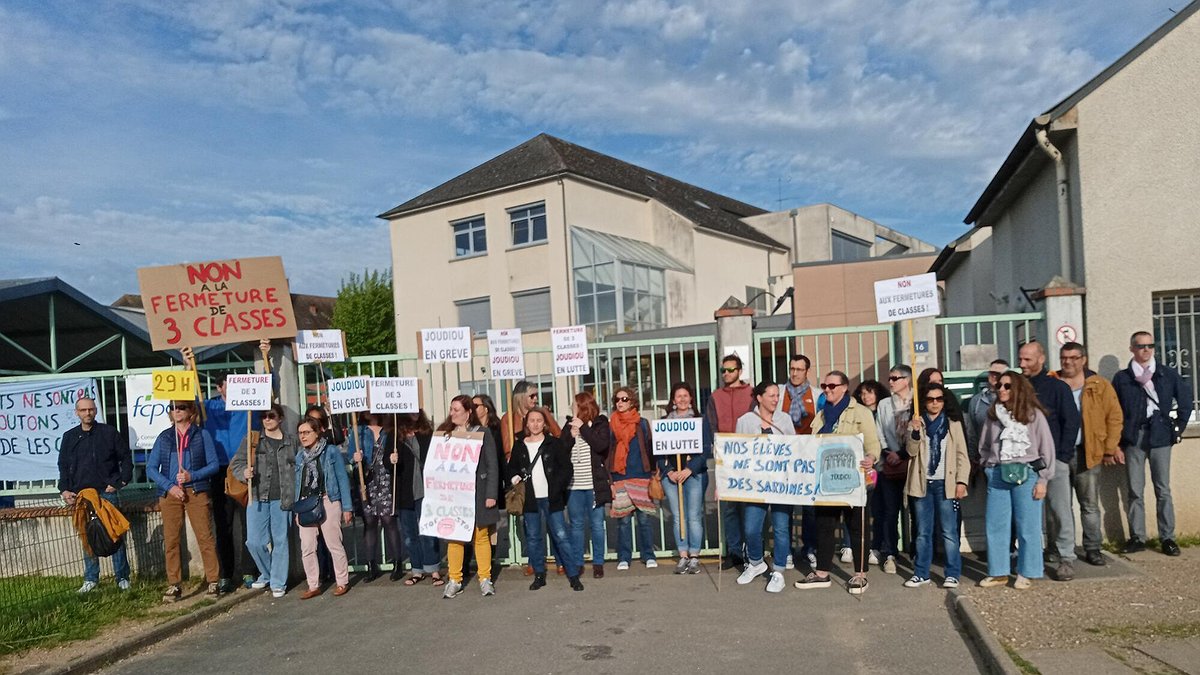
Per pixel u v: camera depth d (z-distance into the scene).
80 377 9.70
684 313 31.86
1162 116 8.55
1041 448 6.99
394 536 8.82
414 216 32.22
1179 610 6.25
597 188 30.77
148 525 9.26
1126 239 8.61
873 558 8.13
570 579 7.91
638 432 8.33
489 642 6.51
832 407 7.62
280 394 8.89
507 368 8.73
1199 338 8.66
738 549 8.27
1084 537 7.73
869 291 24.05
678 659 5.89
